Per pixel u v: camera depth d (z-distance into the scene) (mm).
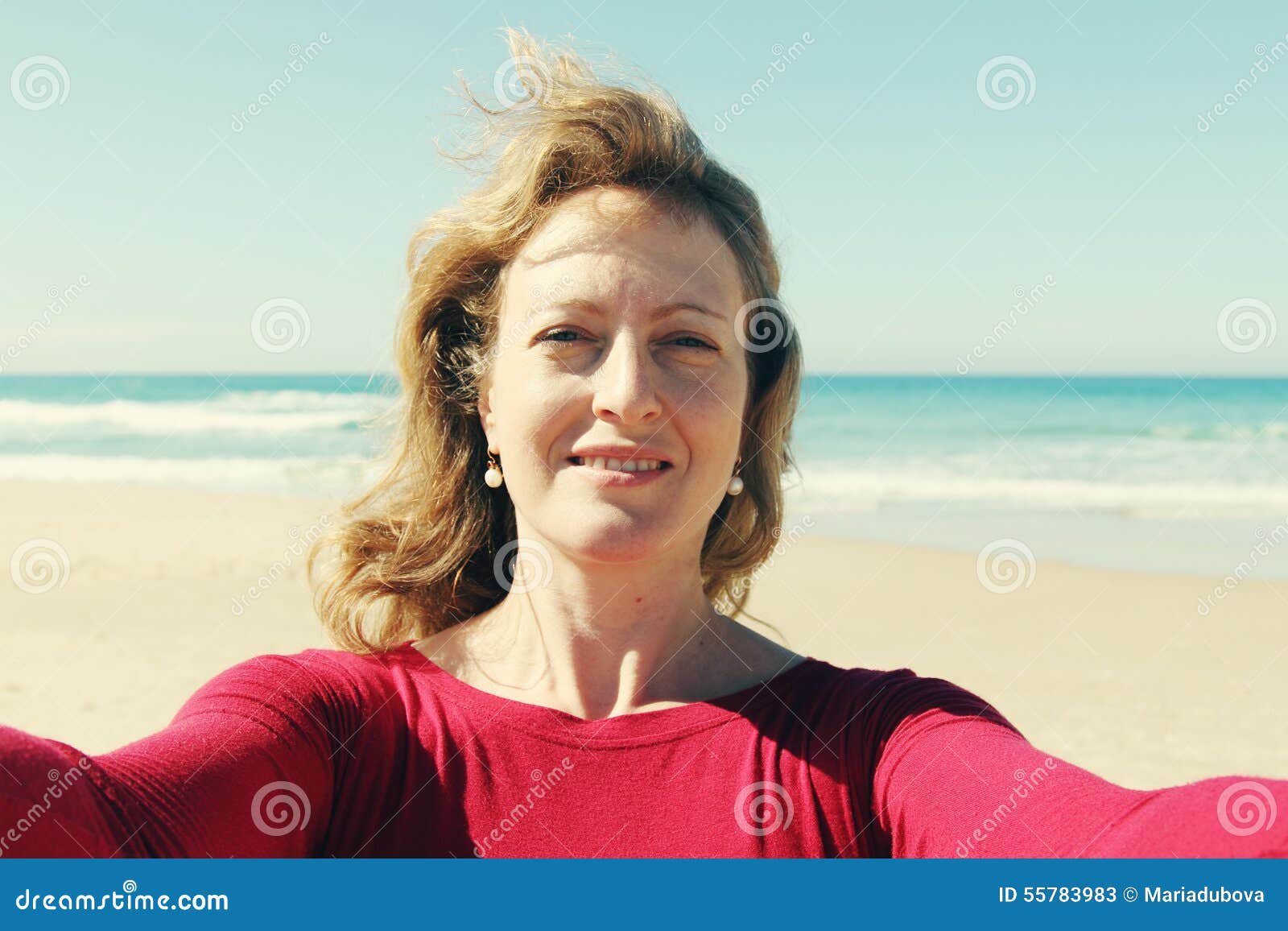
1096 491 21672
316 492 22906
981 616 10789
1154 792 1567
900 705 1943
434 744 1956
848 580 12812
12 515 18766
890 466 25812
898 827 1813
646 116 2184
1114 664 9055
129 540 15672
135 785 1622
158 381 49344
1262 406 37938
